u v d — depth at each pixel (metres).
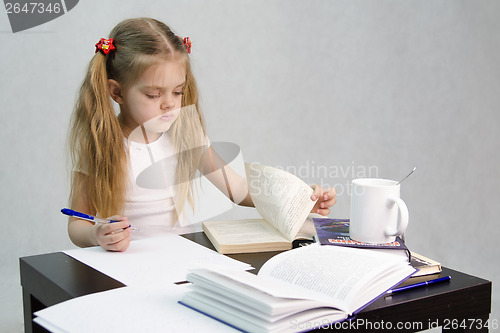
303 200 1.09
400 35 2.53
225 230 1.14
